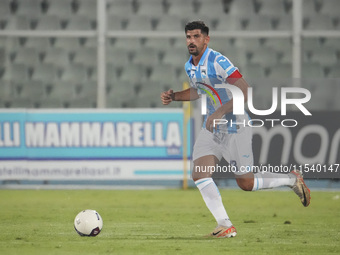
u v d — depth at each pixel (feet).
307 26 177.47
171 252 63.62
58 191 143.23
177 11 178.60
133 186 152.56
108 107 171.42
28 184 155.22
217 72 71.56
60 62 174.19
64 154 144.05
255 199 127.54
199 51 71.72
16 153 143.84
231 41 176.55
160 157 143.95
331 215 101.86
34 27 173.78
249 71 175.01
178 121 143.74
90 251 64.44
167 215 101.24
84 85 173.58
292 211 107.55
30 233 80.02
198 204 117.50
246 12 178.19
